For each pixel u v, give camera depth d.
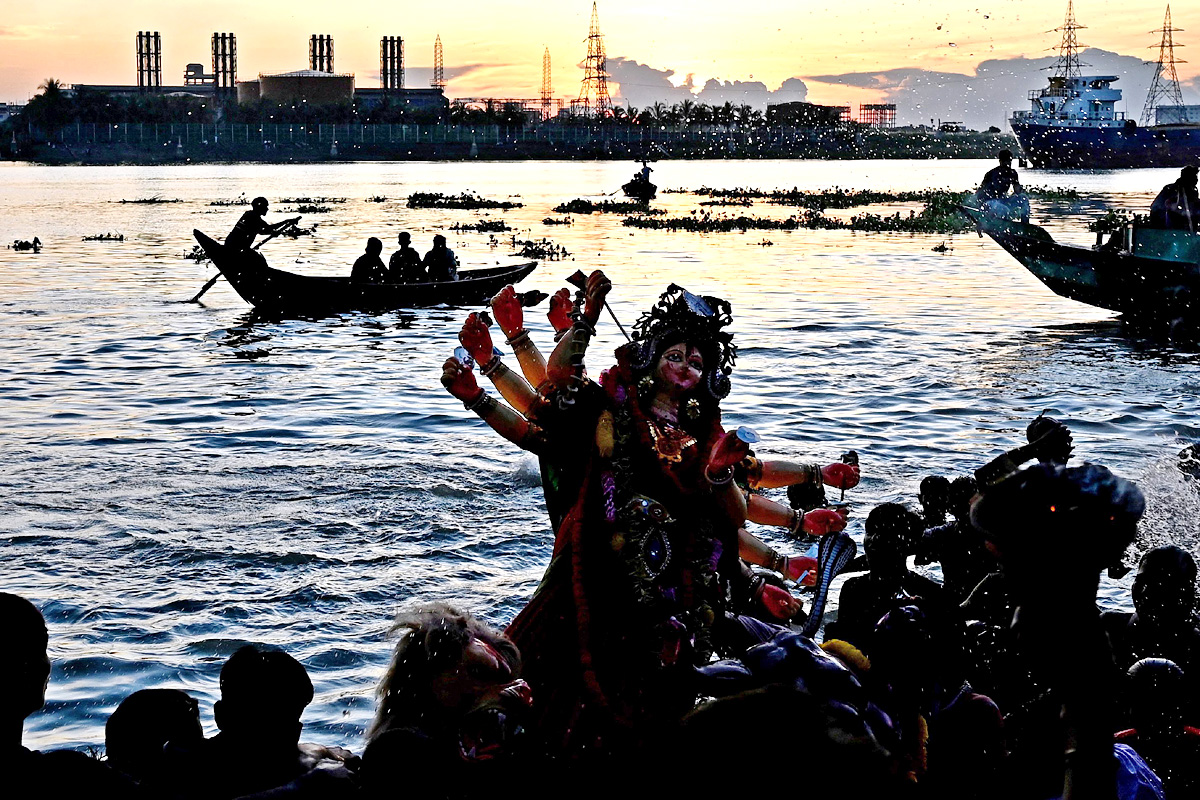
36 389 14.68
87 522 9.25
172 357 17.03
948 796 3.54
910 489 10.10
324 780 3.54
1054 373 15.43
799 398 13.92
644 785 3.36
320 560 8.38
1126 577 7.66
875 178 100.00
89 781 3.40
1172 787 3.91
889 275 27.52
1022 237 20.66
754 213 52.22
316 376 15.52
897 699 3.44
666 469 3.54
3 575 8.08
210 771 3.61
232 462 11.07
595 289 3.67
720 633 3.80
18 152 172.38
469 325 3.62
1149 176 108.19
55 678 6.52
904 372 15.52
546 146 198.12
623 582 3.52
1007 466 3.53
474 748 3.33
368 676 6.60
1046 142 132.50
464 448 11.55
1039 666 2.47
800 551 8.41
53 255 32.66
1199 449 9.70
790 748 3.27
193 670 6.66
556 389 3.59
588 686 3.46
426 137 199.50
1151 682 4.08
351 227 44.88
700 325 3.60
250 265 20.97
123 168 140.62
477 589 7.91
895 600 4.53
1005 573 2.49
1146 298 18.98
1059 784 3.51
